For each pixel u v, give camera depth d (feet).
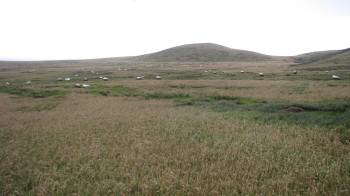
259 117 56.70
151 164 31.73
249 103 77.10
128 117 59.82
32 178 28.86
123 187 25.80
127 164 31.45
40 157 35.35
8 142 42.34
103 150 37.04
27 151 38.29
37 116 64.18
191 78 169.89
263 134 43.04
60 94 109.70
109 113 65.36
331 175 26.91
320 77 143.33
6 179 29.09
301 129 45.37
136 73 227.61
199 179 26.71
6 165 32.60
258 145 37.35
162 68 300.61
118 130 48.39
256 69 252.21
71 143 41.14
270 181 26.13
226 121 53.21
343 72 169.48
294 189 24.61
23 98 101.24
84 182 27.37
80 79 183.73
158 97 95.81
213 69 261.44
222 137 42.32
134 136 43.91
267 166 29.40
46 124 55.31
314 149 35.47
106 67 350.02
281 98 80.18
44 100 94.02
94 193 24.80
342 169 28.45
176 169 29.43
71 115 64.34
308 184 25.59
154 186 25.48
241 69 256.11
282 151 34.53
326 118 52.11
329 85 105.50
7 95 111.65
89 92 113.70
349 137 39.93
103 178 28.12
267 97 83.46
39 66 411.95
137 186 26.21
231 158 32.22
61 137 44.52
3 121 59.26
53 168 30.86
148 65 388.37
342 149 35.17
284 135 42.19
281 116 56.34
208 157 33.22
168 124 51.49
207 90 107.04
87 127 51.31
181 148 36.83
